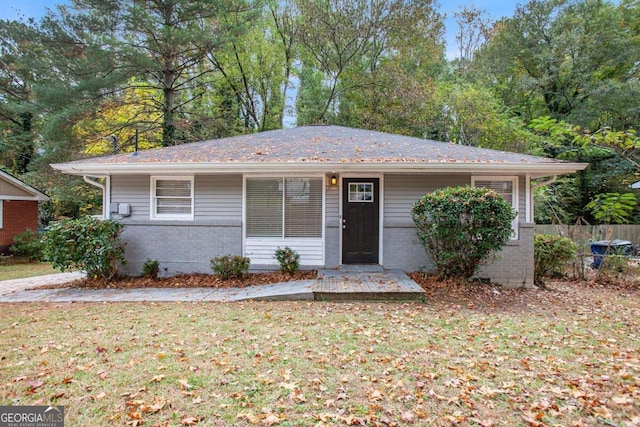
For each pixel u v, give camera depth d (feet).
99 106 49.01
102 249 23.98
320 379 10.51
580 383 10.35
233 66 66.95
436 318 16.60
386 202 25.76
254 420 8.50
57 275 32.19
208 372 10.94
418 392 9.80
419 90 56.34
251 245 26.30
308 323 15.81
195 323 15.85
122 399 9.47
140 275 26.35
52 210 58.03
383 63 63.00
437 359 11.96
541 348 13.06
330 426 8.27
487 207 20.67
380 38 61.93
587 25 56.85
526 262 24.21
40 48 45.52
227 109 68.18
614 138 22.11
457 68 75.05
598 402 9.34
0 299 20.98
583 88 56.59
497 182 25.08
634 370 11.23
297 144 28.86
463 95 53.42
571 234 31.73
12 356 12.20
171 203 26.78
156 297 21.04
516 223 24.50
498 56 66.59
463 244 21.93
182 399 9.45
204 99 68.49
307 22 60.95
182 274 26.21
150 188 26.50
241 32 53.06
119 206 26.32
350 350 12.69
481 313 17.61
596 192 56.39
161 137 58.39
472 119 51.11
